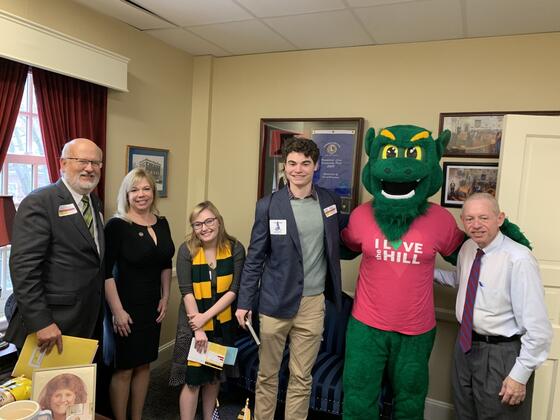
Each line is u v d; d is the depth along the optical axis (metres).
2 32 1.87
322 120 2.88
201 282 2.08
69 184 1.79
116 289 2.06
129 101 2.71
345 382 1.96
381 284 1.87
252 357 2.41
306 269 1.92
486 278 1.72
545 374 2.10
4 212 1.87
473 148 2.52
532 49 2.39
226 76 3.23
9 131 2.04
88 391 1.41
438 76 2.60
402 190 1.84
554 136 2.03
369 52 2.77
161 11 2.38
